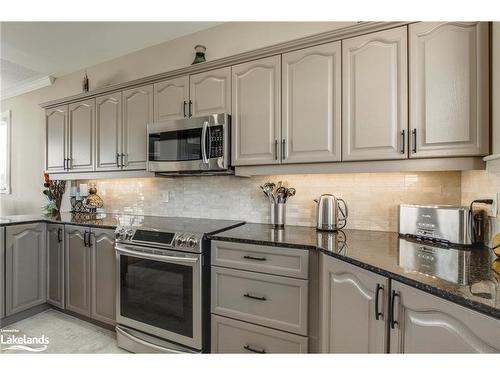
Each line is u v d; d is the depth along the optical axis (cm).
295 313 141
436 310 84
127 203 288
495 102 126
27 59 299
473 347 74
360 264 111
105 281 214
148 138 219
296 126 173
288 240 150
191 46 251
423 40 141
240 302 156
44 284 252
